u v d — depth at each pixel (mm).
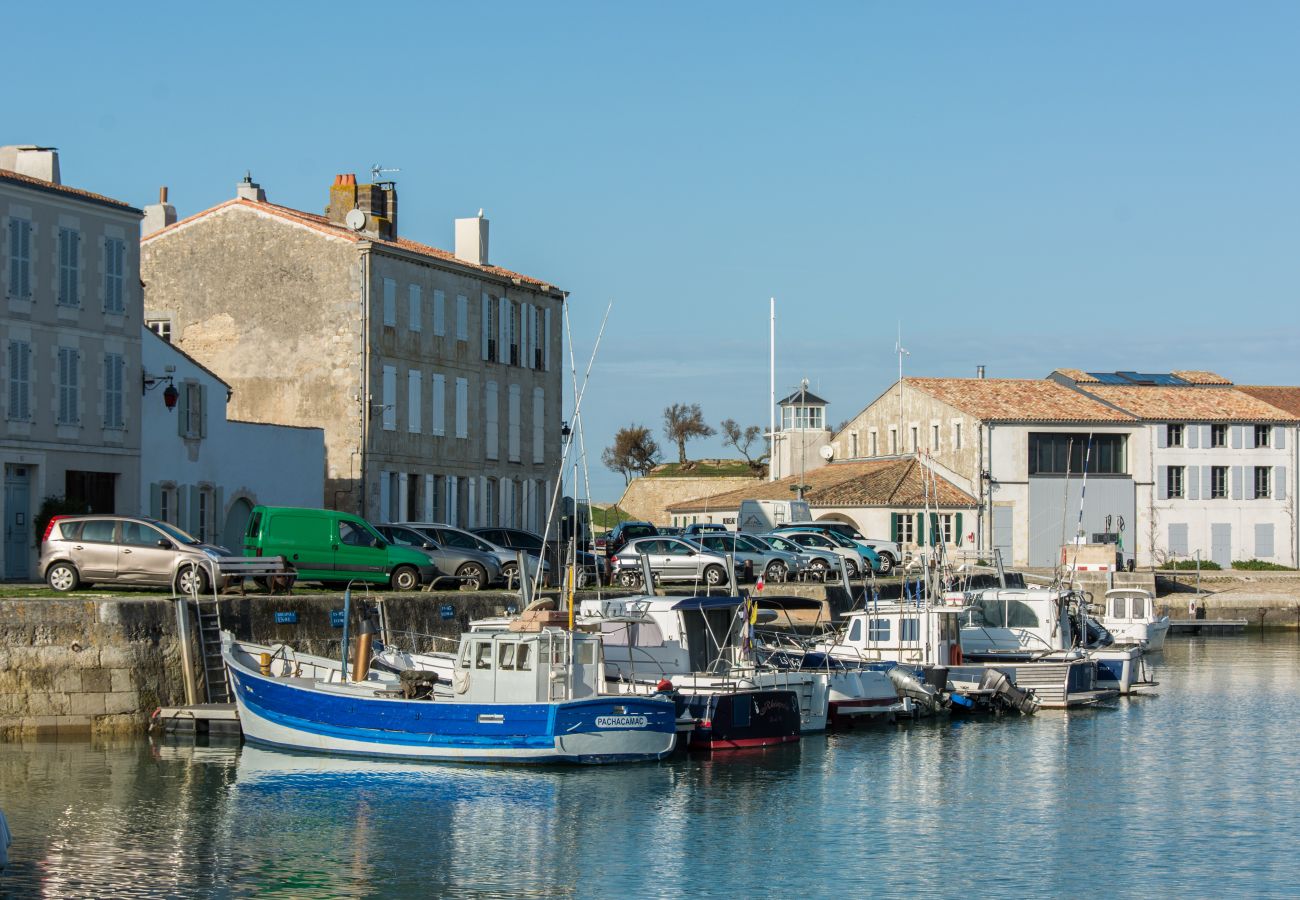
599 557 54875
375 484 58750
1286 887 24859
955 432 87375
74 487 48344
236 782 30750
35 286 47125
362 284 58656
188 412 52469
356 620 39688
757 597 42562
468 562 47750
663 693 34281
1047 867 25938
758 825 28562
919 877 25234
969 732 39812
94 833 26844
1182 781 33312
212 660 36188
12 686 33938
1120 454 88562
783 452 104562
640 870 25438
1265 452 90375
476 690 33281
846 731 39500
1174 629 78188
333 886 24250
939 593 48875
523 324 69688
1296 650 66688
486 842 26906
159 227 63188
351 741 33156
